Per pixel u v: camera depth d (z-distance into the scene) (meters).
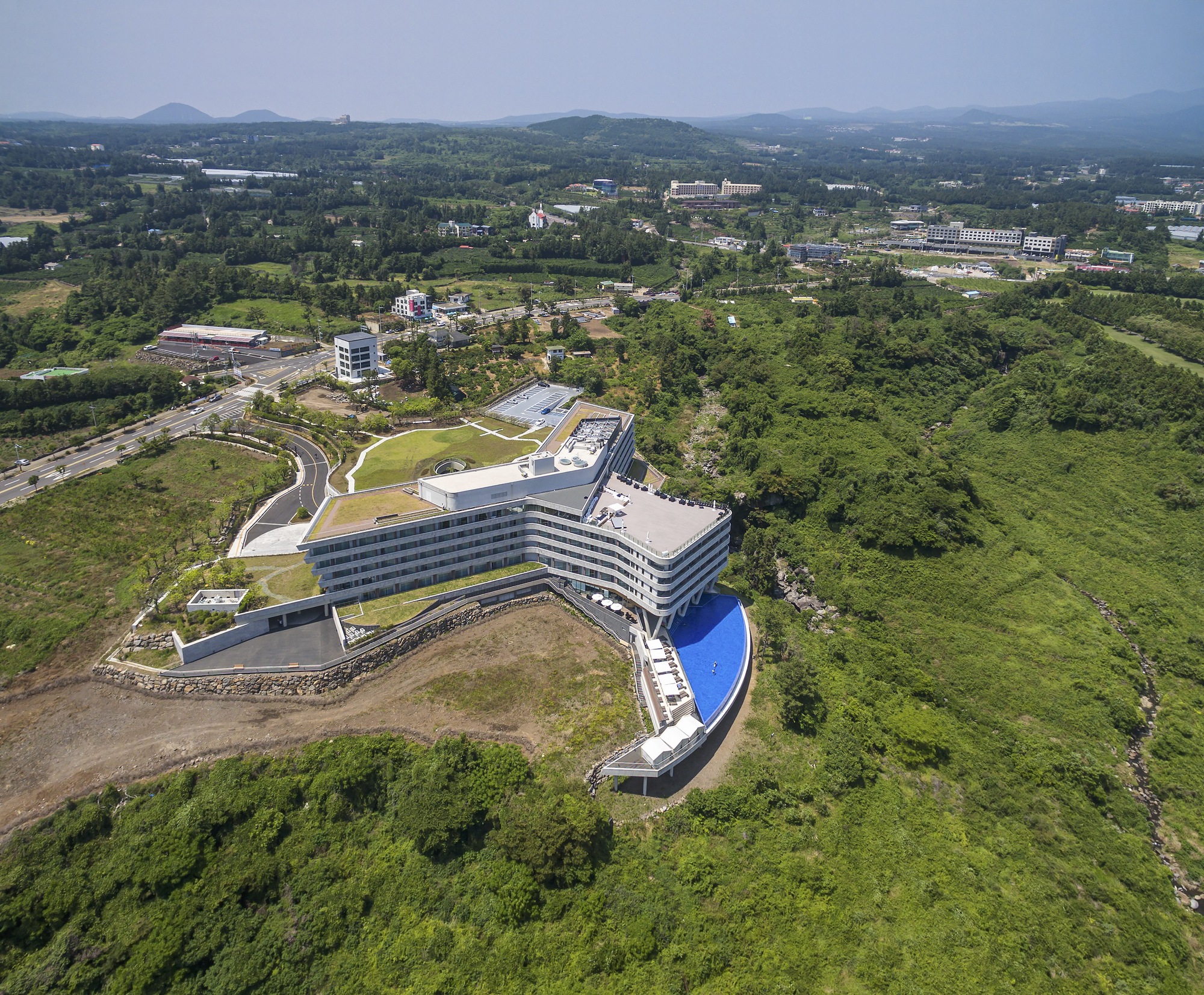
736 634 168.75
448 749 127.69
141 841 114.44
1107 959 115.38
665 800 130.38
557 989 102.81
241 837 117.25
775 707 153.62
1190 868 134.12
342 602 161.50
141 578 164.50
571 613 172.38
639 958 106.31
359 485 189.62
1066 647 181.75
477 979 104.31
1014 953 112.94
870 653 177.38
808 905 116.06
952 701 165.75
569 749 134.12
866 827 130.88
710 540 168.75
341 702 141.38
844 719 153.75
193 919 106.75
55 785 123.12
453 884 114.56
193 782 125.25
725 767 138.50
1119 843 135.62
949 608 194.12
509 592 173.12
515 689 147.50
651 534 164.88
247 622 150.62
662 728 136.88
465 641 160.38
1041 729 160.62
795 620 187.75
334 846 119.12
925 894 120.06
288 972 104.69
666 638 162.62
